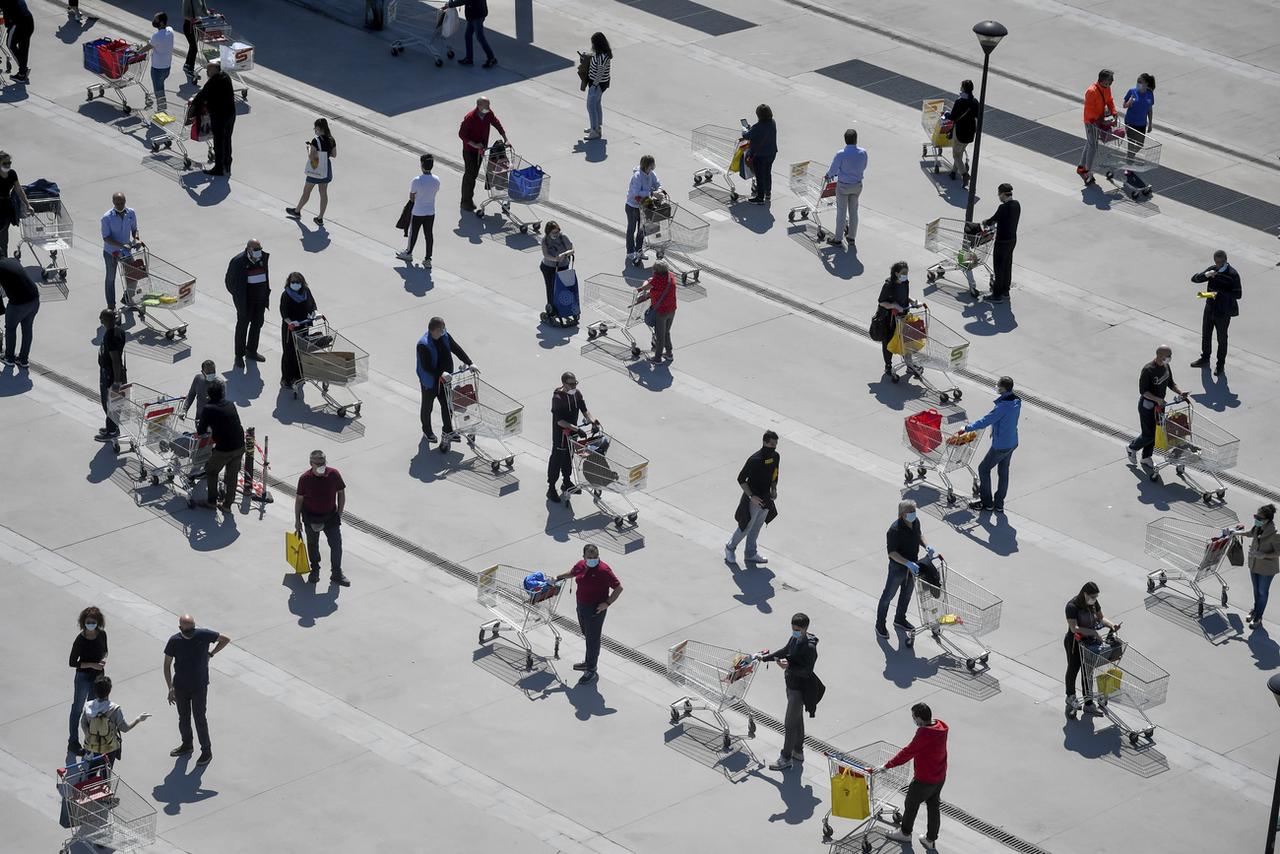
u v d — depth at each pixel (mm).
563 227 62344
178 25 76375
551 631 43594
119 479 49031
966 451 49156
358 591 45219
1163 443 50375
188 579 45281
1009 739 41688
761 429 52562
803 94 73062
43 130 66812
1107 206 66188
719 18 80250
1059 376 56031
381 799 38750
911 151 69125
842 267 61250
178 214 61812
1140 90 67312
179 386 52656
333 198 63594
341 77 72312
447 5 72688
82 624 38531
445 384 49781
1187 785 40594
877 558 47500
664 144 68312
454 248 61062
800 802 39312
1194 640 45188
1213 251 63625
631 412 52844
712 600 45500
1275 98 75312
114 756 37812
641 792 39406
